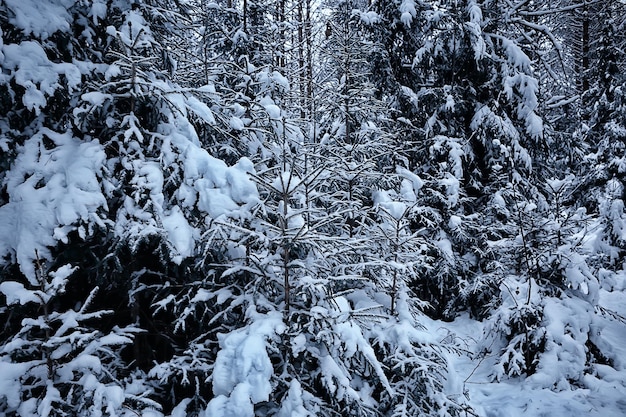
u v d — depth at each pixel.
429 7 10.01
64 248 3.39
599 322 6.33
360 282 4.84
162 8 4.54
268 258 3.68
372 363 3.51
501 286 6.80
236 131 4.94
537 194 9.13
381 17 9.67
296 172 4.63
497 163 9.16
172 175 3.72
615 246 10.30
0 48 3.34
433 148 8.97
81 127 3.62
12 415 2.69
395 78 9.91
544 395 5.44
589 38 17.41
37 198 3.27
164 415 3.39
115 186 3.64
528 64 9.01
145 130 3.86
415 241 4.77
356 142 6.84
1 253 3.19
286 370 3.43
